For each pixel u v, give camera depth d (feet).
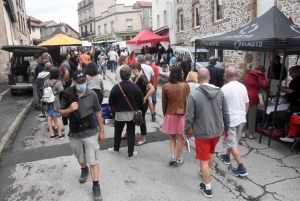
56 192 11.67
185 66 30.68
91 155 10.78
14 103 28.78
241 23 35.12
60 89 17.31
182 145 13.46
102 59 44.68
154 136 18.06
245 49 16.92
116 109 14.06
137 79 16.19
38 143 17.38
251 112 16.74
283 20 17.60
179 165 13.76
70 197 11.27
